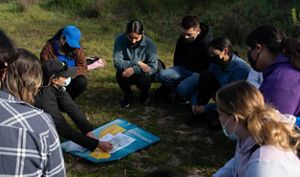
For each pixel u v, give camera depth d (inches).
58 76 154.9
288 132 84.8
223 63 172.9
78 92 201.2
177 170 159.0
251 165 83.1
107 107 211.2
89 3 406.3
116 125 186.4
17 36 335.3
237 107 84.7
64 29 188.5
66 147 168.7
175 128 190.2
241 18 344.8
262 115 84.4
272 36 114.6
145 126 191.6
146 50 206.1
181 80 208.1
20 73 80.8
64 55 192.1
